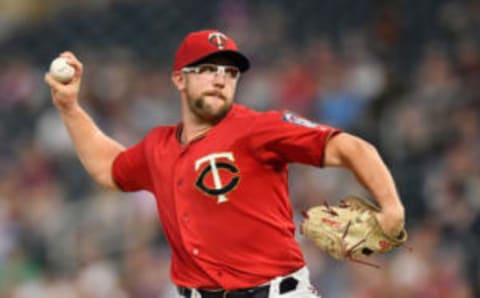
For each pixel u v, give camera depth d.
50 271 44.62
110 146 19.05
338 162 15.89
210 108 16.80
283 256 16.56
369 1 56.56
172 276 17.45
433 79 47.62
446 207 40.00
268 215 16.48
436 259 36.81
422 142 44.44
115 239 43.53
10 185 50.41
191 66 16.94
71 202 48.25
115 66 57.75
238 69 17.11
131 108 53.28
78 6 66.50
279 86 51.06
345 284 36.72
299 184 41.50
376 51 51.84
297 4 58.41
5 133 56.75
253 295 16.45
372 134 46.03
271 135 16.25
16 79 59.66
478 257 37.31
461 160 41.22
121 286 41.53
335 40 54.94
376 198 15.53
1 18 67.31
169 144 17.42
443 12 53.53
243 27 58.06
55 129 52.59
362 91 48.59
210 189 16.45
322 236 16.17
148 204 43.72
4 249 45.62
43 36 64.69
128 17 63.50
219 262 16.52
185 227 16.69
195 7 61.88
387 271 36.38
